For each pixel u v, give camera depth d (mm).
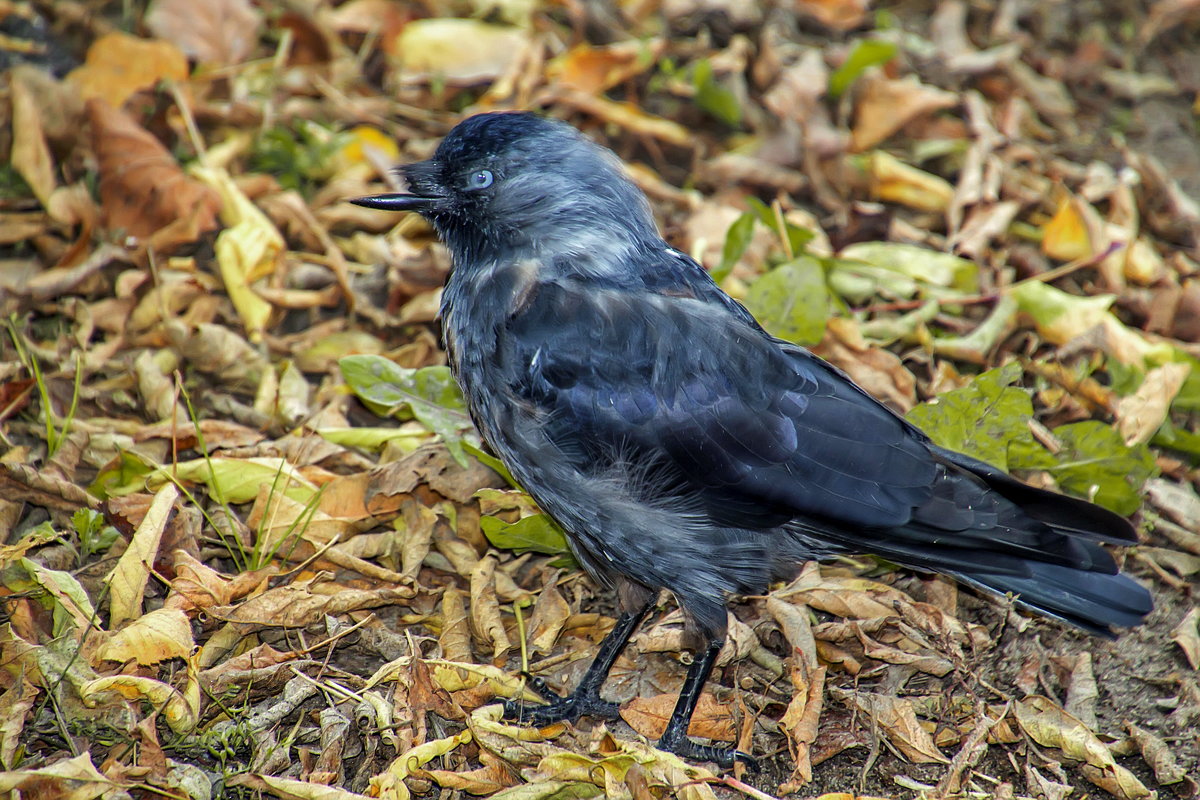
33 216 10273
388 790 6426
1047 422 9586
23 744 6477
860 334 9453
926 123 12484
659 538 7141
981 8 14047
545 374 7094
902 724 7082
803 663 7336
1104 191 11641
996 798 6734
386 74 12656
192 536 7773
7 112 10742
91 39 11977
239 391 9320
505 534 7898
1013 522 7086
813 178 11688
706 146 12148
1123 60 13664
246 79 11883
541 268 7441
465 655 7488
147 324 9578
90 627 6852
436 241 11000
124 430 8625
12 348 9156
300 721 6922
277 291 9992
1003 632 7910
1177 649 7809
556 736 7188
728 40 13227
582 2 13078
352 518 8070
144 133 10445
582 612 8164
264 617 7266
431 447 8367
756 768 7094
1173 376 9211
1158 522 8656
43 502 7855
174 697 6664
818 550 7441
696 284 7609
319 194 11086
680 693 7391
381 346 9812
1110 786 6871
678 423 7012
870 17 13852
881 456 7090
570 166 7590
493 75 12398
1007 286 10484
